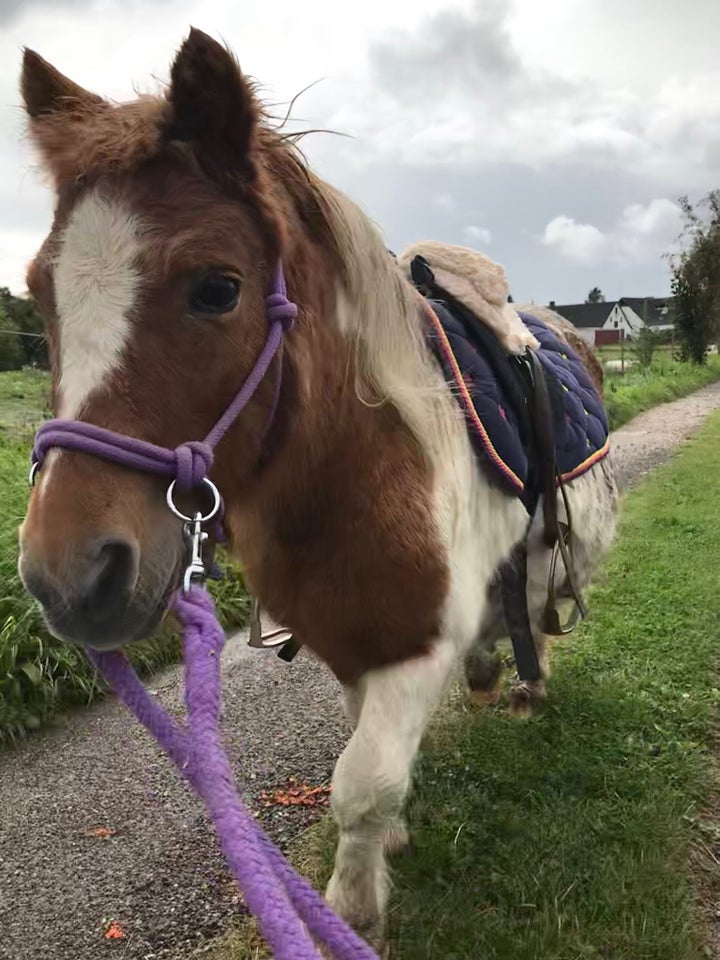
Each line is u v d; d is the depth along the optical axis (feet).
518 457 6.94
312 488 5.66
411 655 5.98
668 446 36.50
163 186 4.42
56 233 4.56
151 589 4.29
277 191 5.19
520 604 7.54
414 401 5.96
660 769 9.29
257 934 7.29
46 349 6.73
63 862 8.74
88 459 4.18
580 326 203.00
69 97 5.16
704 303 92.43
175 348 4.36
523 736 10.00
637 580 16.20
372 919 6.15
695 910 7.27
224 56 4.33
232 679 13.53
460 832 8.15
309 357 5.30
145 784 10.40
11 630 12.57
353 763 5.74
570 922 6.99
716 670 12.12
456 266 7.64
